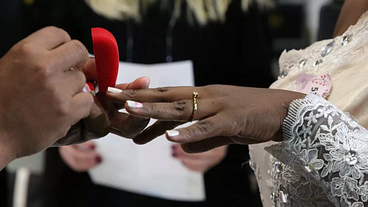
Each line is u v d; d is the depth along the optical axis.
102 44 0.60
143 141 0.70
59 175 1.30
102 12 1.25
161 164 1.28
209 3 1.25
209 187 1.27
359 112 0.62
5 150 0.55
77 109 0.58
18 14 1.32
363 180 0.53
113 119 0.70
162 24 1.25
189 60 1.24
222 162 1.28
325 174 0.55
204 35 1.24
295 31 1.46
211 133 0.55
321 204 0.63
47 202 1.33
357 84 0.65
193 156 1.27
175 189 1.27
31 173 1.61
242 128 0.56
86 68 0.69
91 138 0.69
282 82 0.82
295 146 0.56
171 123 0.67
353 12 0.83
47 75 0.55
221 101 0.57
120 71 1.22
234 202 1.28
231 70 1.25
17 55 0.56
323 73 0.73
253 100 0.57
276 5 1.41
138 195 1.27
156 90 0.60
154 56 1.25
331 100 0.67
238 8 1.24
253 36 1.24
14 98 0.55
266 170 0.78
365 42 0.69
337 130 0.55
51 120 0.56
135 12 1.25
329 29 1.21
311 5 1.43
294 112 0.56
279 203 0.71
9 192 1.59
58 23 1.26
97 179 1.28
